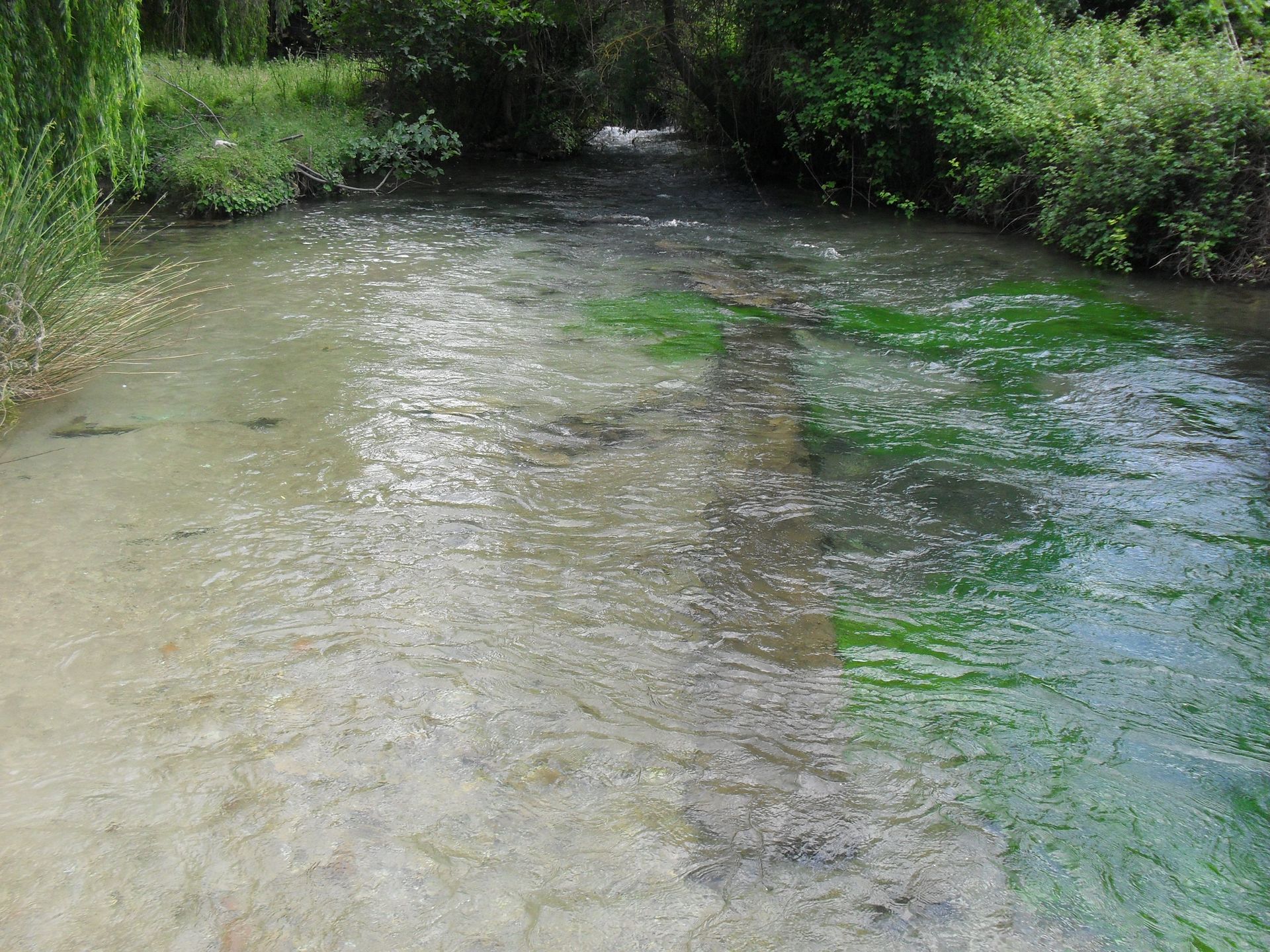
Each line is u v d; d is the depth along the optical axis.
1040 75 12.73
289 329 7.10
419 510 4.39
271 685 3.15
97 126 7.06
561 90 18.08
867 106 12.78
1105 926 2.35
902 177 13.74
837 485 4.84
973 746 2.98
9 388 5.43
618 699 3.17
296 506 4.38
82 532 4.07
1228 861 2.56
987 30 13.11
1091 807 2.74
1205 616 3.72
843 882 2.46
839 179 14.81
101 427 5.22
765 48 14.85
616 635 3.51
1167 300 8.44
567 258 9.99
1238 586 3.93
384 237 10.77
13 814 2.60
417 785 2.75
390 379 6.08
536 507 4.47
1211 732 3.07
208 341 6.76
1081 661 3.44
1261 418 5.75
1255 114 9.17
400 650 3.36
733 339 7.22
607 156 18.89
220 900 2.36
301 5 23.72
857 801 2.74
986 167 12.05
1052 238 10.80
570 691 3.19
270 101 16.17
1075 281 9.19
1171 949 2.28
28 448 4.92
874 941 2.29
